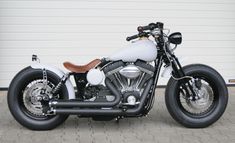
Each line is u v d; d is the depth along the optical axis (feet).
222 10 26.27
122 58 18.39
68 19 25.36
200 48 26.37
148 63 18.75
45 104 18.44
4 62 25.31
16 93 18.54
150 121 20.15
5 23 25.08
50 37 25.38
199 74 18.98
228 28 26.43
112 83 18.53
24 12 25.11
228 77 26.81
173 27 26.02
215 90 19.12
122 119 20.39
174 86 18.90
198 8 26.08
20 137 18.11
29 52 25.36
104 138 18.10
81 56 25.63
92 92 18.60
